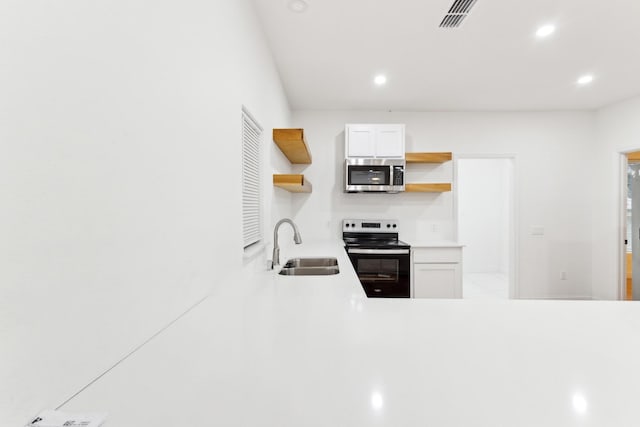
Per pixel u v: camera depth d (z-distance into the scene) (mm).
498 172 5730
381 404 529
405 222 4016
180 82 964
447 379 613
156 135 830
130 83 719
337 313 1037
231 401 542
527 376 624
